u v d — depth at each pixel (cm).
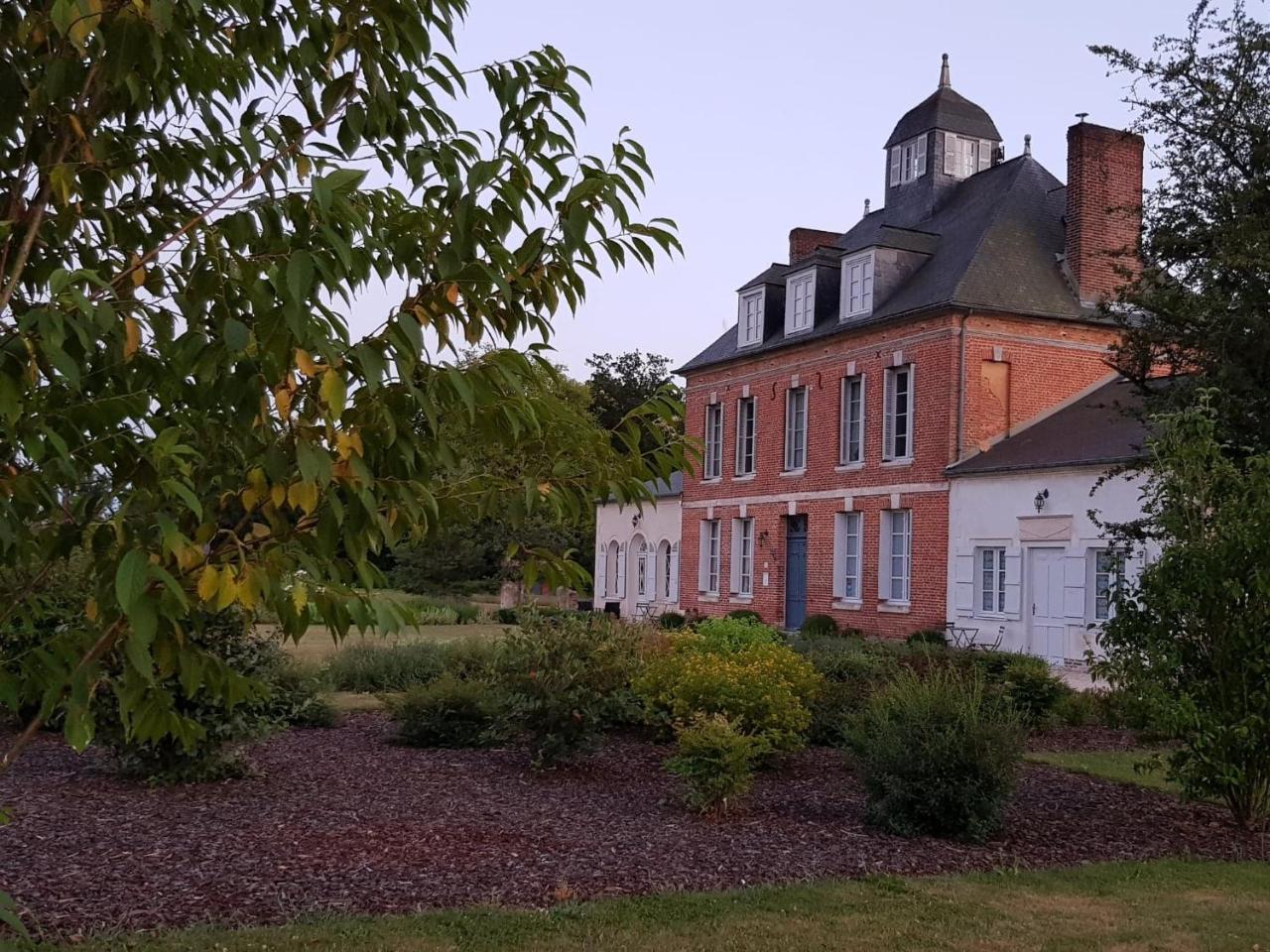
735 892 661
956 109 3139
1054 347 2553
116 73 272
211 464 294
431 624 3556
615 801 953
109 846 738
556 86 346
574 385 4559
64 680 269
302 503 263
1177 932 615
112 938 543
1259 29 1489
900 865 756
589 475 340
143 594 229
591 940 564
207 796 919
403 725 1245
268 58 335
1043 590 2217
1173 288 1498
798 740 1136
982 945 581
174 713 293
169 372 276
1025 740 883
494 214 314
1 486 263
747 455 3284
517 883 673
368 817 848
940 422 2492
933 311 2502
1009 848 820
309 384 271
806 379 2981
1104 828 902
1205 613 910
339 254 249
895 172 3281
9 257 300
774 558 3080
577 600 4178
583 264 324
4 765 271
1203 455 954
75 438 269
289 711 1275
